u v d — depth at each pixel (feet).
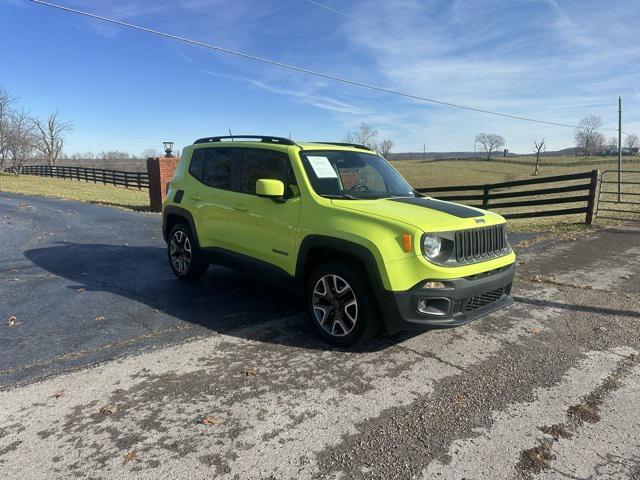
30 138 168.04
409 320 12.67
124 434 9.71
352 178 16.33
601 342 14.93
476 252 13.75
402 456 9.17
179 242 21.21
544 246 30.37
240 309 17.44
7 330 15.07
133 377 12.12
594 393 11.73
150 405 10.82
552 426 10.27
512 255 15.26
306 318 16.58
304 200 14.97
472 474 8.68
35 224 40.42
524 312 17.70
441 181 203.82
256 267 16.79
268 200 16.08
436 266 12.57
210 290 19.85
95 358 13.12
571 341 14.99
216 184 18.94
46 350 13.60
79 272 22.91
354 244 13.23
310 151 16.19
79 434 9.68
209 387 11.71
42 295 18.94
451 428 10.14
